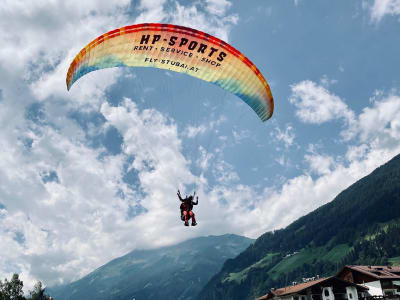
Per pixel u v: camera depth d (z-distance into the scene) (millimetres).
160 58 19109
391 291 65125
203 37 18594
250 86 20438
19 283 53750
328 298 64062
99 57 18203
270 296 76625
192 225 16484
